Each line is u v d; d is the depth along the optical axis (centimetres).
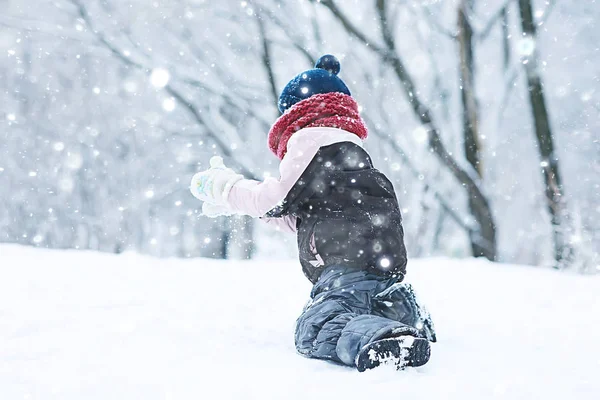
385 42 1266
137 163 1619
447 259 645
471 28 1205
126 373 173
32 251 568
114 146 1644
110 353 199
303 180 226
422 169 1302
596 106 1156
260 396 150
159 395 151
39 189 1694
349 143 237
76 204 1741
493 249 1160
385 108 1373
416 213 1472
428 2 1237
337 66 277
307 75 263
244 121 1563
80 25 1222
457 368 187
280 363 192
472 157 1179
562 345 232
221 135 1443
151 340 221
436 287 437
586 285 442
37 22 1330
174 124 1475
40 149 1656
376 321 189
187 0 1373
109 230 1756
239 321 280
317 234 225
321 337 198
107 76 1606
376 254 221
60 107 1638
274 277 483
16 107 1634
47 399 149
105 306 306
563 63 1167
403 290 222
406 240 1505
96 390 155
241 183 239
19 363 185
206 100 1456
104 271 464
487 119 1234
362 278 218
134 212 1712
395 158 1427
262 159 1525
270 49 1465
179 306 319
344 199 226
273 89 1430
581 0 1153
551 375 176
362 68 1375
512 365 192
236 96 1426
